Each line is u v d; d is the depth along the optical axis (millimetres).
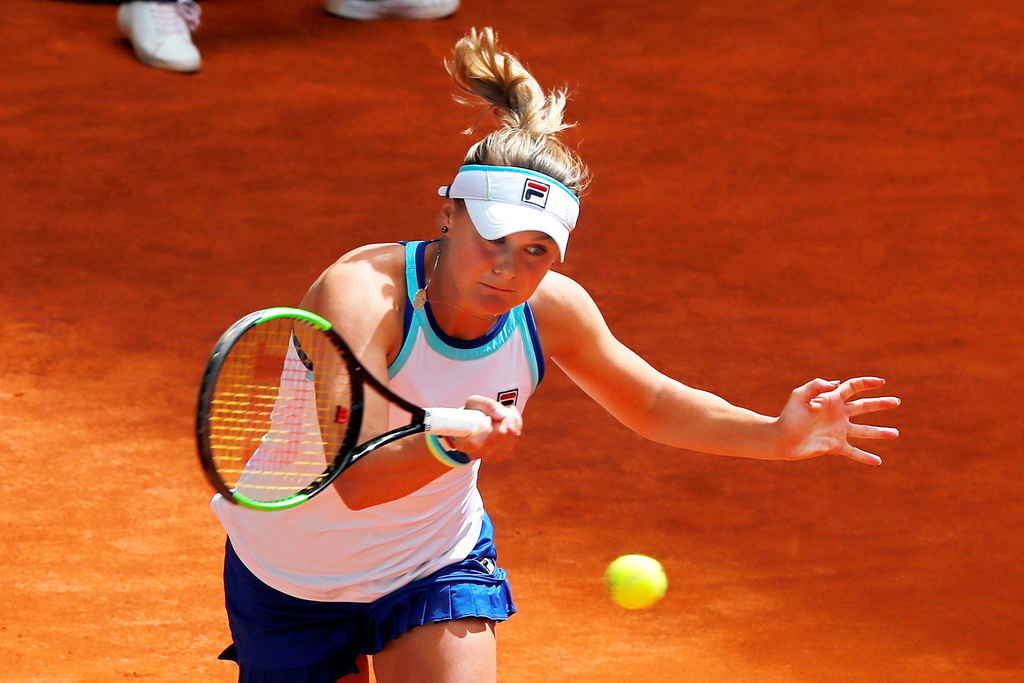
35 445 22516
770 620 18438
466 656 11398
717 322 30812
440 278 10742
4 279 30172
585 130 44344
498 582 11969
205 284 31000
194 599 18219
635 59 51656
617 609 18562
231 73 46781
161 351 27125
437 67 49375
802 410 12305
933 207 38969
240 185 37844
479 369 11070
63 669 16203
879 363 28906
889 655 17531
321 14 54094
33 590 18047
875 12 57688
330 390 10031
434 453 9875
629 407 12719
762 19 56750
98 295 29766
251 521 11430
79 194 36000
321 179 38812
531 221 10180
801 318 31281
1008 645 17922
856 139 44438
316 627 11734
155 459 22453
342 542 11219
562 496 22391
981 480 23656
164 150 39844
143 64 46406
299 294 30859
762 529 21516
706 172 41281
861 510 22391
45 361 26062
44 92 43219
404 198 37781
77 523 20062
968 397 27312
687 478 23422
